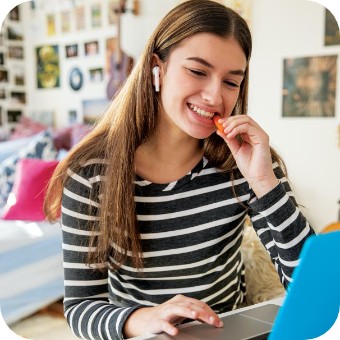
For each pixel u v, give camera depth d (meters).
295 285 0.52
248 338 0.66
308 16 2.26
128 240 0.94
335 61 2.22
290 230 0.87
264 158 0.88
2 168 2.59
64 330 2.04
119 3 2.80
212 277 1.00
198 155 0.98
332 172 2.29
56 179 1.00
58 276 2.19
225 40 0.84
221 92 0.86
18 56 3.48
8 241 1.99
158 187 0.95
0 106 3.39
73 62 3.22
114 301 1.06
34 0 3.38
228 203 0.98
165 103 0.90
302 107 2.33
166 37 0.89
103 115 1.07
